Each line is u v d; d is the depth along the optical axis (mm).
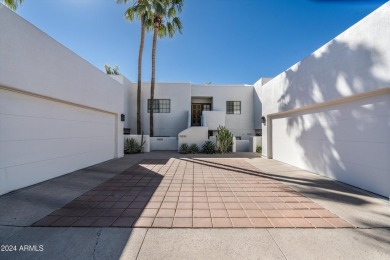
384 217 3334
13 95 4520
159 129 16844
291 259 2320
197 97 18328
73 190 4770
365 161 4754
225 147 12750
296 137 7734
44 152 5445
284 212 3545
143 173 6668
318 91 6086
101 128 8766
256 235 2799
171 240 2678
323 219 3268
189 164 8406
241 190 4824
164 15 13844
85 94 7207
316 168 6559
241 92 17859
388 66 3957
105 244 2592
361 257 2344
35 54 4945
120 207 3758
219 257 2352
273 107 9188
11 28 4289
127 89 16266
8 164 4375
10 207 3666
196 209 3678
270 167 7730
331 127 5895
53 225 3037
